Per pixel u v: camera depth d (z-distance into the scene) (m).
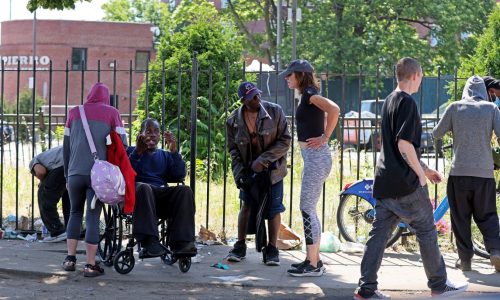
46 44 50.31
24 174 15.54
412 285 7.62
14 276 7.96
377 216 6.94
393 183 6.77
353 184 9.44
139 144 8.28
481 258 8.88
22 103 42.00
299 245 9.33
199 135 15.12
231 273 8.12
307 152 7.83
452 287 6.98
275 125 8.17
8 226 10.26
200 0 37.31
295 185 14.45
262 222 8.18
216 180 14.60
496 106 7.91
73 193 7.95
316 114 7.80
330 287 7.59
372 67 34.19
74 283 7.71
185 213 7.95
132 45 51.25
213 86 15.35
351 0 36.78
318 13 37.69
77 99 50.56
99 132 7.85
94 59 50.72
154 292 7.45
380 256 6.91
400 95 6.81
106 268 8.21
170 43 15.97
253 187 8.18
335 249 9.25
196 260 8.65
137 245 9.09
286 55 36.25
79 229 8.05
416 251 9.24
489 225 8.02
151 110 15.48
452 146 8.40
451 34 37.16
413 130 6.71
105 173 7.59
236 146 8.34
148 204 7.82
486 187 7.91
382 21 37.81
